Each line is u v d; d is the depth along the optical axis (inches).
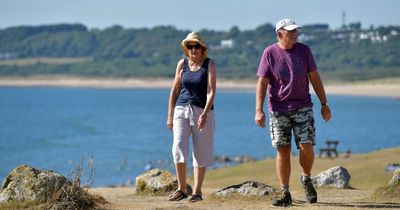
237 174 3339.1
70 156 7185.0
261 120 1095.6
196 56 1179.3
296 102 1089.4
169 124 1218.6
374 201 1230.3
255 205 1131.9
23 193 1135.0
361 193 1469.0
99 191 1595.7
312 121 1096.8
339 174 1688.0
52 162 6633.9
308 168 1124.5
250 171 3371.1
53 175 1157.7
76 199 1132.5
